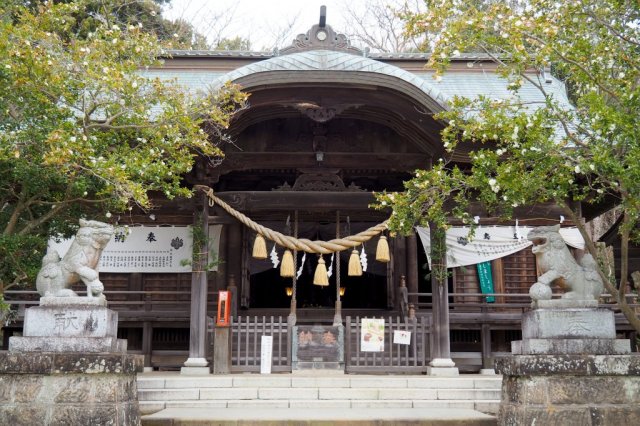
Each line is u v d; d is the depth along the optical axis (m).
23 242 9.45
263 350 13.27
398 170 14.55
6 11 10.61
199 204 14.16
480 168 9.51
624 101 8.45
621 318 15.50
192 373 13.20
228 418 8.73
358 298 20.70
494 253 15.50
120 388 7.71
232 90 11.14
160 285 16.05
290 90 12.84
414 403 10.51
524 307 15.62
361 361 13.82
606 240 16.83
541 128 8.66
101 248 8.59
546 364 7.63
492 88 16.98
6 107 9.00
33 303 15.10
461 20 8.98
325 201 14.37
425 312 17.11
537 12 9.20
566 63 9.45
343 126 14.58
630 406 7.59
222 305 13.34
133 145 10.88
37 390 7.48
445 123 12.68
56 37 9.50
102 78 8.92
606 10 9.27
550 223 15.58
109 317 8.09
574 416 7.52
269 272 20.84
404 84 12.68
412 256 17.75
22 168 8.97
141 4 21.86
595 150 8.37
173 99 10.16
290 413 9.41
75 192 9.88
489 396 10.94
